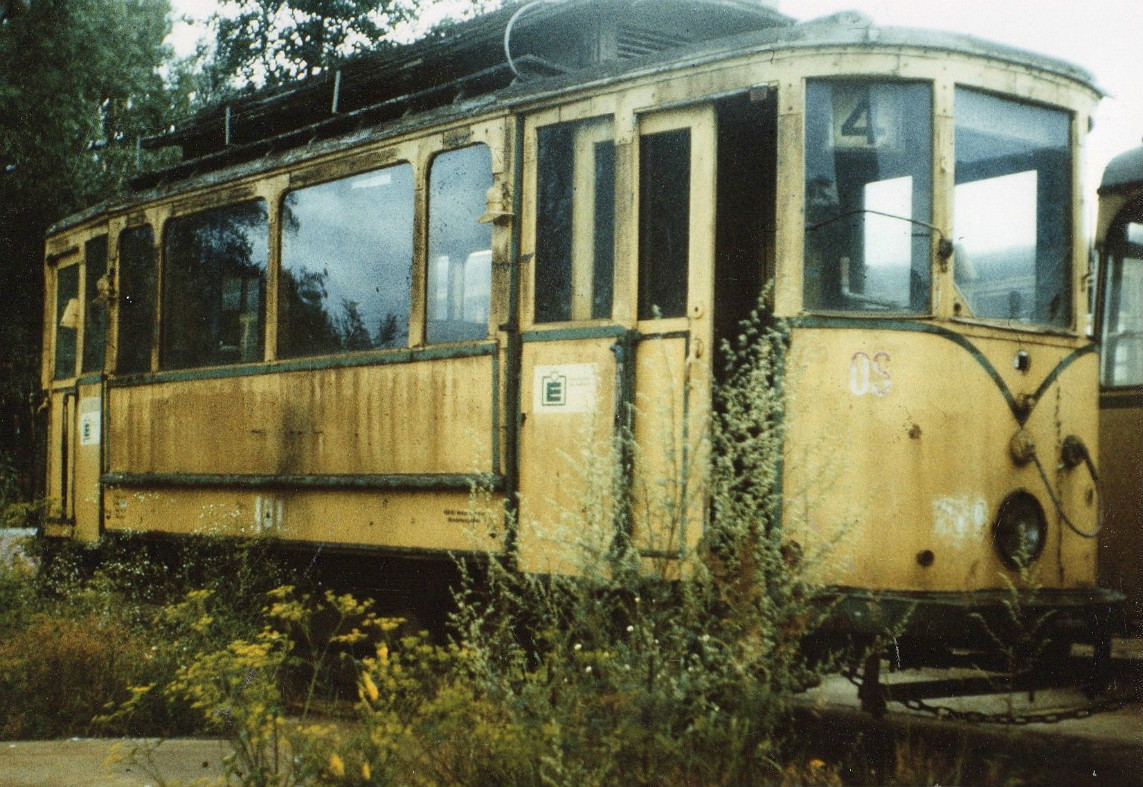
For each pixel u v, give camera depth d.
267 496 9.23
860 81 6.54
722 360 6.95
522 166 7.54
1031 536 6.61
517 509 7.29
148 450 10.59
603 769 4.77
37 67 21.42
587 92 7.20
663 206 6.87
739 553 5.36
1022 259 6.85
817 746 6.39
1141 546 9.85
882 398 6.36
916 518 6.31
